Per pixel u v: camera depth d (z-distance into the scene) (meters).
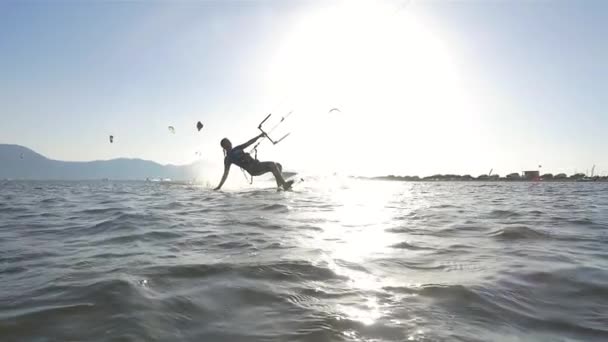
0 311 2.18
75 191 19.02
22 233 5.16
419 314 2.26
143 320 2.05
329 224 5.87
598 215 7.80
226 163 13.27
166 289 2.57
